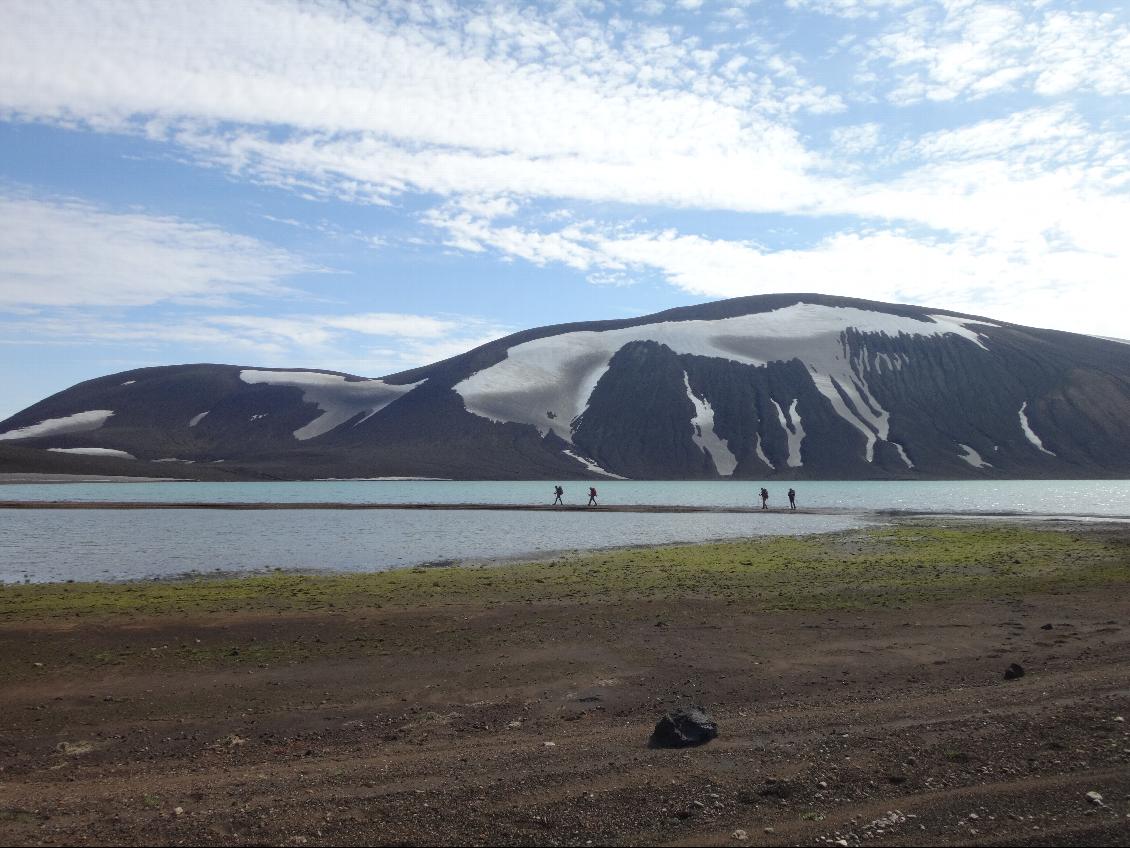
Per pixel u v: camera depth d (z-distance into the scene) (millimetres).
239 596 29594
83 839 9812
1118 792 10492
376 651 20812
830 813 10289
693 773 11781
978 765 11711
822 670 18719
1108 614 24297
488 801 10914
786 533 60688
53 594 30625
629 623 23922
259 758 13570
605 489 183125
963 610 25312
